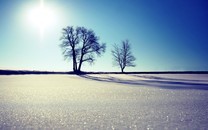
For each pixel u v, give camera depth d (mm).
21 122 4750
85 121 4867
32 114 5637
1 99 8672
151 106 7020
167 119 5059
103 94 10766
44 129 4215
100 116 5422
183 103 7691
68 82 22219
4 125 4484
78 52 44406
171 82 23078
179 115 5520
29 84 18469
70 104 7418
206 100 8523
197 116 5391
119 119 5066
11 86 16109
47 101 8148
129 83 21094
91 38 44562
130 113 5816
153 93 11336
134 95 10383
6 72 41250
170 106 7016
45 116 5391
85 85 17906
